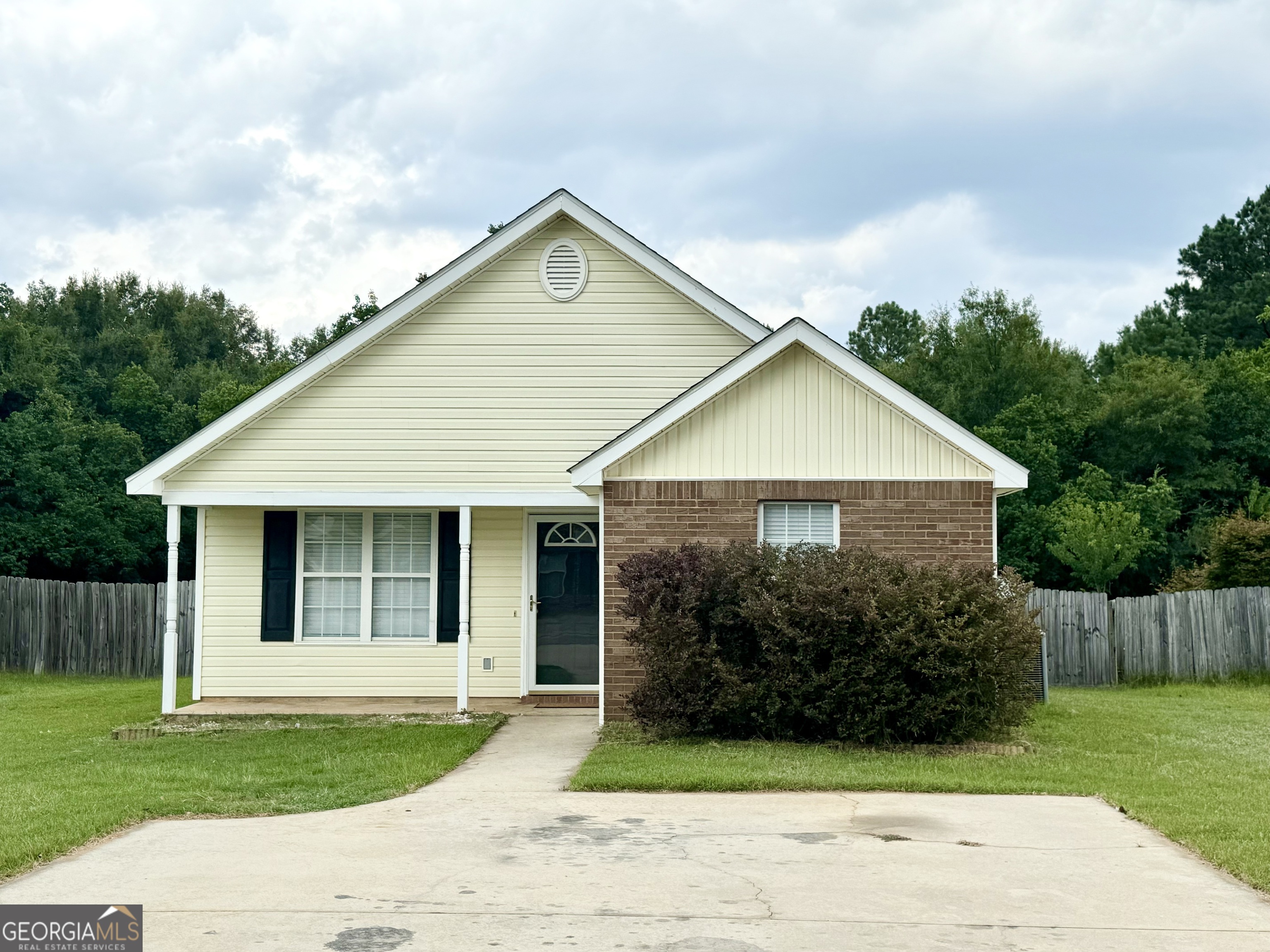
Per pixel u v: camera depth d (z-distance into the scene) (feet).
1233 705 64.34
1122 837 29.17
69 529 118.42
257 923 21.79
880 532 49.75
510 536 58.59
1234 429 134.31
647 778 35.88
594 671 57.82
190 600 81.82
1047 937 21.18
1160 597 78.84
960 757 41.14
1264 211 185.68
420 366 56.70
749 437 50.03
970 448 49.73
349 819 31.45
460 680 53.16
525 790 35.73
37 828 29.50
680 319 56.85
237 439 56.13
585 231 57.21
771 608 42.73
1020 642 42.93
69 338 192.34
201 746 46.78
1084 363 187.01
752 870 25.59
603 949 20.24
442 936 20.94
